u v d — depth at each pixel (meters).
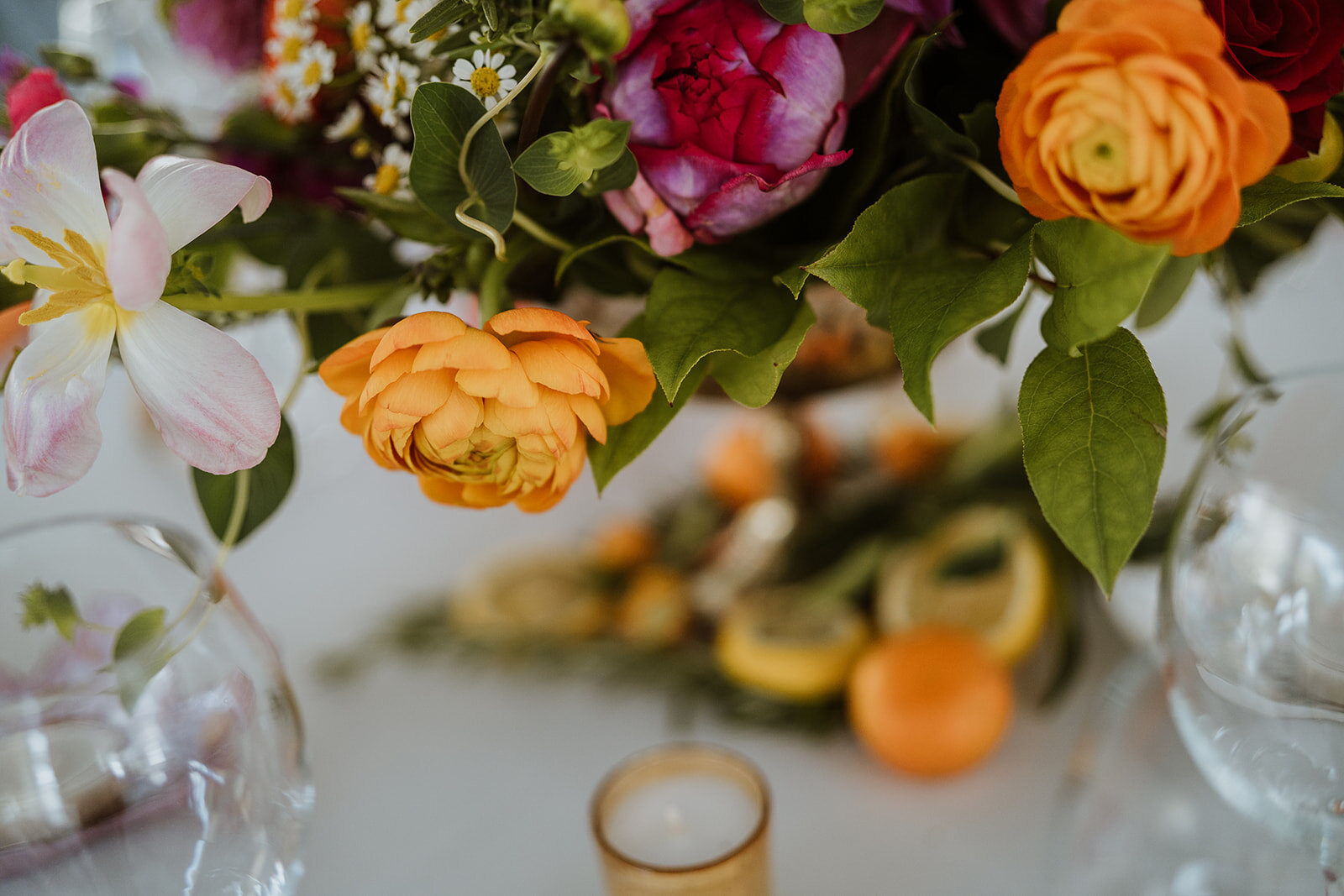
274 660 0.55
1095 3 0.46
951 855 0.61
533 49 0.49
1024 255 0.49
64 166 0.50
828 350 0.63
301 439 0.92
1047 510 0.49
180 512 0.84
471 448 0.49
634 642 0.71
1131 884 0.58
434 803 0.65
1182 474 0.74
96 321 0.51
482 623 0.72
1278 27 0.49
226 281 0.65
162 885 0.51
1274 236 0.58
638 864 0.55
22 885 0.50
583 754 0.67
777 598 0.71
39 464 0.51
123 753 0.51
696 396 0.64
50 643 0.52
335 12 0.56
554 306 0.59
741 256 0.53
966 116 0.51
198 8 0.65
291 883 0.54
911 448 0.77
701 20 0.50
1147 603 0.66
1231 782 0.54
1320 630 0.51
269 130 0.62
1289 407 0.53
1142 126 0.45
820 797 0.64
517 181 0.52
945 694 0.62
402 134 0.55
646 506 0.81
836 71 0.50
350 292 0.55
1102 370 0.49
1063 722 0.66
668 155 0.50
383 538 0.82
